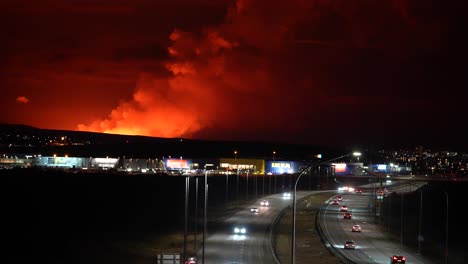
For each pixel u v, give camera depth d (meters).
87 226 115.38
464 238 129.25
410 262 92.94
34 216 120.12
